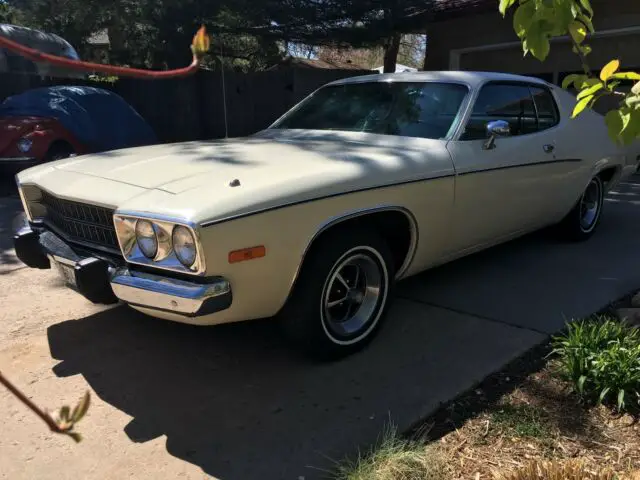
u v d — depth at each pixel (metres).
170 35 10.84
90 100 9.70
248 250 2.75
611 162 5.71
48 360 3.45
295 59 14.04
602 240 5.97
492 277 4.81
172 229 2.66
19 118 8.92
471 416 2.81
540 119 4.92
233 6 10.62
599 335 3.13
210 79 13.18
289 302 3.14
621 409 2.83
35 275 4.99
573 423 2.75
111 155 3.88
